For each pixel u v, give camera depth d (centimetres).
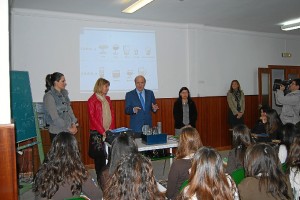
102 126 386
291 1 447
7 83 185
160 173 465
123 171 134
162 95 587
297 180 189
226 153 623
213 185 139
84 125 516
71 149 183
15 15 462
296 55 776
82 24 513
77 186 180
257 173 170
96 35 524
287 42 757
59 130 360
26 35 471
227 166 242
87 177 188
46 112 364
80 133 504
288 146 254
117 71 543
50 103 358
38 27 479
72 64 507
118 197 132
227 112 661
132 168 133
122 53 547
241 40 682
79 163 185
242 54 685
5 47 184
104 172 202
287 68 759
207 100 635
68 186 178
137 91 430
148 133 348
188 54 609
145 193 132
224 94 661
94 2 439
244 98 638
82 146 514
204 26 622
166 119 588
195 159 147
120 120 545
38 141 405
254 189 165
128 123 552
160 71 585
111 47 538
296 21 584
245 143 234
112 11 492
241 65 685
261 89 698
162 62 587
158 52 582
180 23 598
